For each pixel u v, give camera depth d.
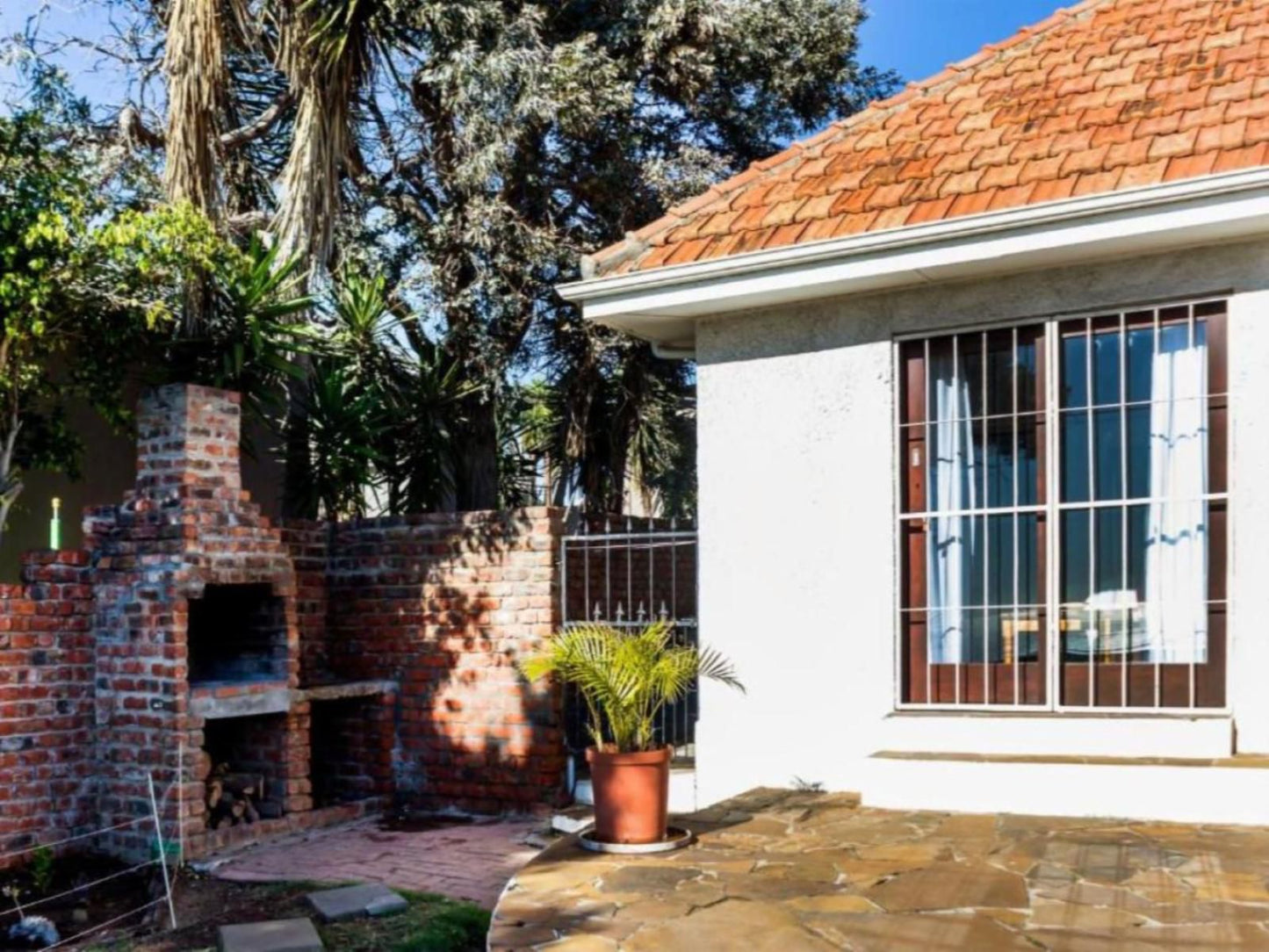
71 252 8.47
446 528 10.10
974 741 6.82
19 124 8.64
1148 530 6.62
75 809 8.70
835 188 7.65
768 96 16.03
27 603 8.47
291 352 10.82
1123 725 6.43
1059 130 7.18
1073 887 4.89
